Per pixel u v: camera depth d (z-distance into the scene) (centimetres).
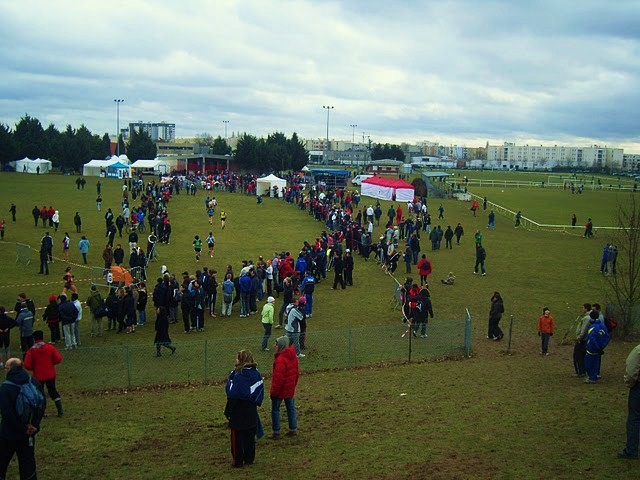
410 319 2233
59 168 12412
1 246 4284
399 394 1655
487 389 1669
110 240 4106
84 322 2691
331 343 2181
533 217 6788
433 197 8644
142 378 1888
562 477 1014
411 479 1023
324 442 1250
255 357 2066
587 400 1505
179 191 7894
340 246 3859
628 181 15650
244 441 1110
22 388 976
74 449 1285
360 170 15875
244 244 4638
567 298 3094
